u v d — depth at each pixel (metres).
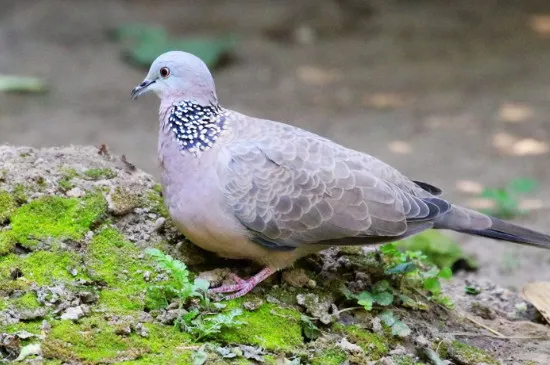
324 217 9.20
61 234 9.56
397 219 9.38
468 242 15.00
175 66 9.36
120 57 25.58
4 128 20.67
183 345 8.52
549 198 17.20
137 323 8.65
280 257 9.47
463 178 18.41
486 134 21.19
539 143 20.58
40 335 8.37
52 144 19.75
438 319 10.25
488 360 9.38
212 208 9.09
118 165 10.98
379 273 10.27
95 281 9.21
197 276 9.64
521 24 28.77
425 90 24.22
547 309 10.70
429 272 10.59
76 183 10.25
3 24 26.88
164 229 10.10
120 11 28.31
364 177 9.41
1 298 8.72
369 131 21.44
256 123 9.62
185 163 9.19
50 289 8.85
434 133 21.27
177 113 9.30
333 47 27.19
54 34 26.58
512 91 23.97
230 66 25.58
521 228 9.85
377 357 9.05
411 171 18.86
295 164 9.25
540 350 9.98
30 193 9.93
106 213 10.02
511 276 13.39
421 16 29.27
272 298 9.44
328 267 10.33
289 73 25.23
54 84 23.69
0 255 9.22
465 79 24.92
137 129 21.16
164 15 28.33
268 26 27.98
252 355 8.51
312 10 28.95
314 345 8.92
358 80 24.89
